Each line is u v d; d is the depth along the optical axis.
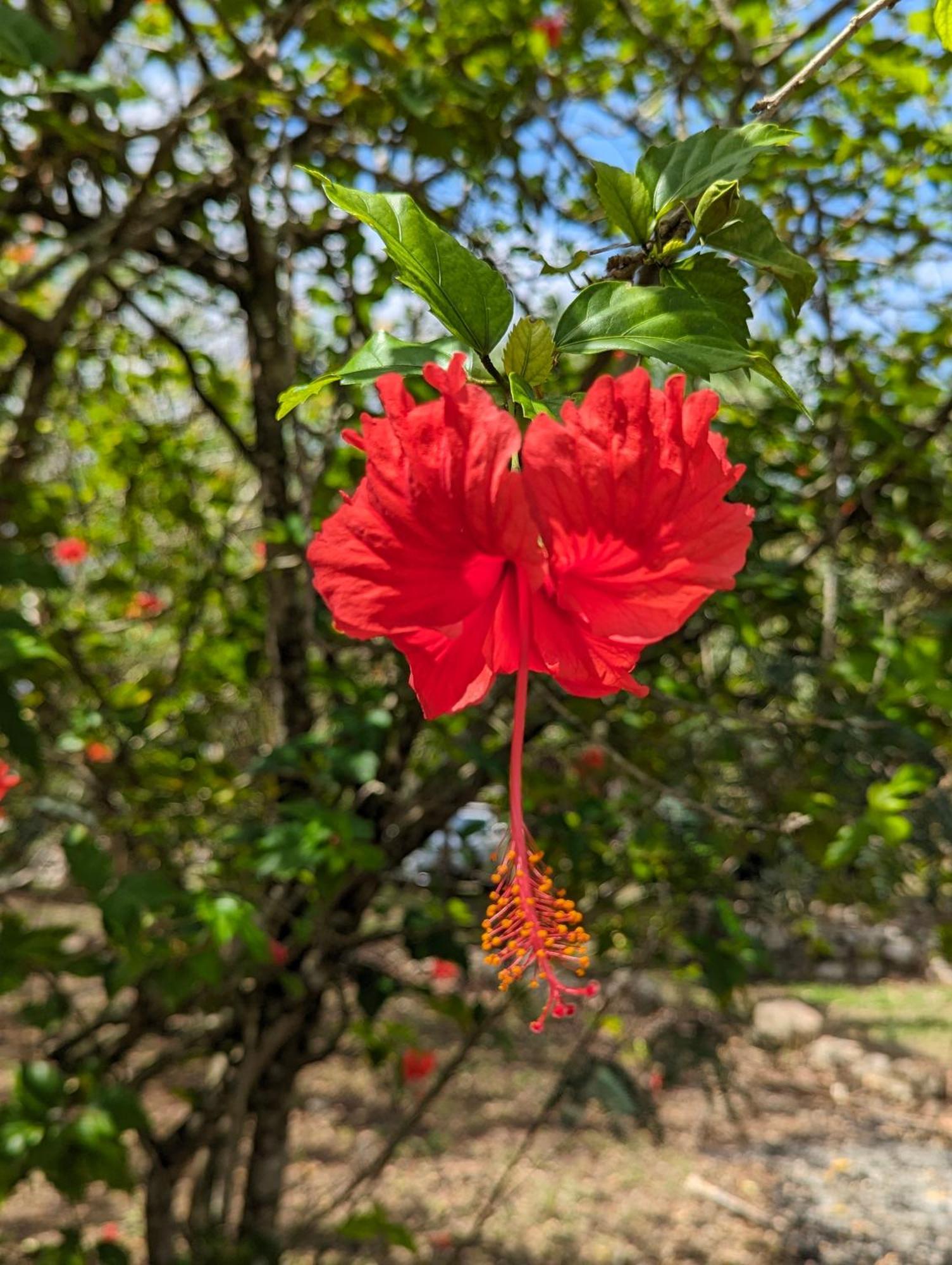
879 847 2.67
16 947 2.62
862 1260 5.59
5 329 4.40
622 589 0.97
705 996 4.86
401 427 0.90
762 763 2.95
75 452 4.64
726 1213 5.99
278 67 3.12
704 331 1.02
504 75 3.45
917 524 3.32
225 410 4.43
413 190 3.02
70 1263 3.19
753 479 2.82
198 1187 3.54
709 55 3.26
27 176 3.47
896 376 3.25
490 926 1.02
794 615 3.21
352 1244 5.23
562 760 3.50
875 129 2.99
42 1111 2.64
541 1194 6.03
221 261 3.56
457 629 0.96
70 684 3.89
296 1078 3.78
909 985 10.02
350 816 2.58
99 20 3.36
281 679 3.33
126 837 3.56
